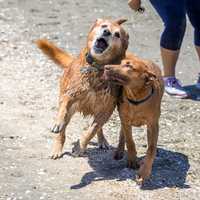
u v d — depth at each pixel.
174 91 10.14
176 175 7.41
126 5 15.07
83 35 12.98
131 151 7.40
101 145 8.02
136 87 6.81
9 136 8.14
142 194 6.89
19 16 13.88
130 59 7.03
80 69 7.16
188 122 9.11
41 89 9.91
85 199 6.68
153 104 6.97
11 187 6.86
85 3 15.12
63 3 15.03
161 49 10.18
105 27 7.03
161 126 8.88
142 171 7.05
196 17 10.30
